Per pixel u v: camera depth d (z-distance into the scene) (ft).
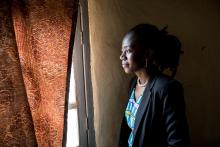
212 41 5.27
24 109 2.81
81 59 4.12
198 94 5.29
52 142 3.44
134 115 3.66
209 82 5.36
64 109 3.46
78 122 4.28
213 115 5.52
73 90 4.19
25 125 2.82
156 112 3.36
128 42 3.46
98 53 4.22
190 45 5.07
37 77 3.21
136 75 4.12
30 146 2.86
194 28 5.06
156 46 3.49
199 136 5.45
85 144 4.39
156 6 4.66
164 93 3.26
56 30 3.31
